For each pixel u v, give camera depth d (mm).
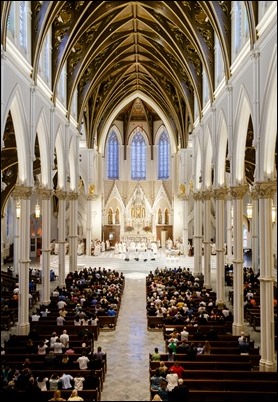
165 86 45781
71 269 38125
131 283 36562
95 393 13055
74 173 37000
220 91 25406
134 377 16391
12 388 12500
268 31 15914
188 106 37812
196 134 37188
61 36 26656
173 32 31266
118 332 22781
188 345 16969
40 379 14617
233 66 21953
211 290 30719
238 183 21938
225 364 15148
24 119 21047
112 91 48031
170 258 48250
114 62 40312
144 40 37438
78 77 32438
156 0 28156
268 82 16078
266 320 16734
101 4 27469
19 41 19875
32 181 22109
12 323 23359
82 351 16984
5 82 17906
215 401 12742
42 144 25875
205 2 22938
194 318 22203
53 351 17031
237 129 21484
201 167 33031
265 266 17078
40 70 24219
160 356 16500
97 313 23141
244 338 17406
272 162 17172
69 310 23953
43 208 26875
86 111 48562
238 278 21750
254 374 14234
